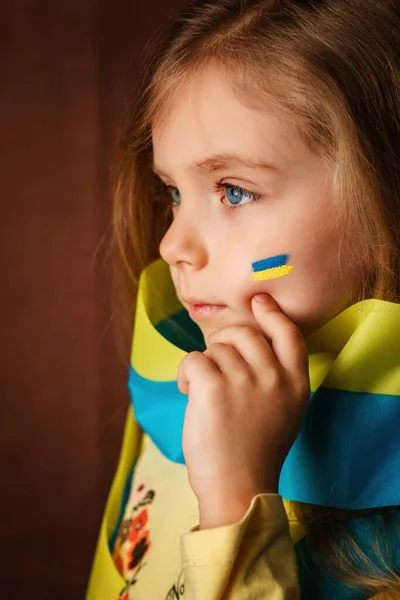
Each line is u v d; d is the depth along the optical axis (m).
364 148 0.76
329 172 0.75
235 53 0.76
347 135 0.75
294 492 0.75
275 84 0.75
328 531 0.74
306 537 0.75
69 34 1.39
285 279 0.76
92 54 1.39
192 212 0.78
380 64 0.79
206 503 0.68
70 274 1.45
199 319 0.80
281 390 0.71
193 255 0.77
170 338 0.98
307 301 0.76
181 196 0.80
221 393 0.70
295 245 0.75
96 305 1.46
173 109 0.78
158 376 0.90
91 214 1.43
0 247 1.45
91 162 1.42
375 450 0.73
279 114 0.74
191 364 0.72
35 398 1.49
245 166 0.74
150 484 0.95
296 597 0.65
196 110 0.76
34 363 1.49
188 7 0.88
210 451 0.69
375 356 0.73
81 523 1.53
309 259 0.76
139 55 1.00
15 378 1.49
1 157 1.43
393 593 0.70
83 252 1.45
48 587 1.53
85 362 1.48
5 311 1.47
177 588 0.82
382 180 0.78
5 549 1.53
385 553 0.72
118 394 1.49
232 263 0.76
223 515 0.67
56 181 1.43
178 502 0.89
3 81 1.41
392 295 0.78
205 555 0.64
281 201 0.75
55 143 1.42
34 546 1.53
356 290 0.78
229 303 0.77
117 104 1.39
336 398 0.74
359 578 0.71
